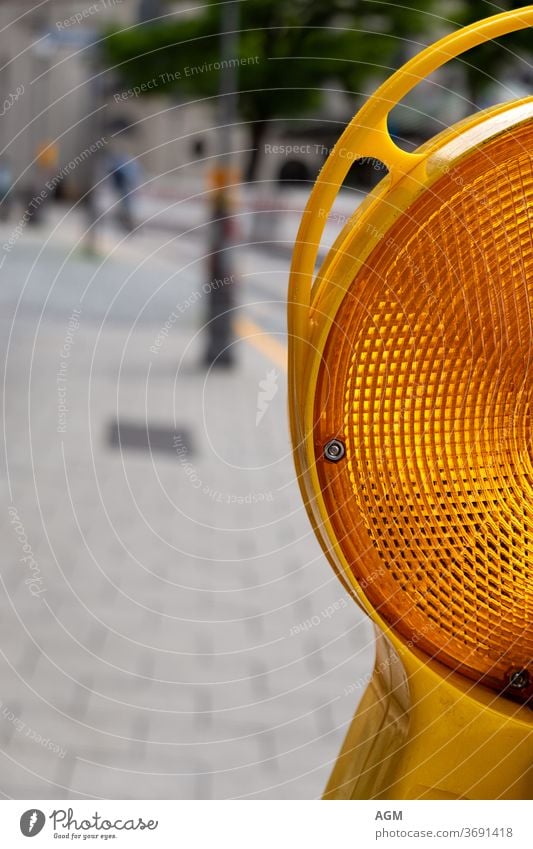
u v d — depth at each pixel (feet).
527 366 3.26
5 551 16.48
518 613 3.41
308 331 3.32
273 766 10.84
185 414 27.84
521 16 3.35
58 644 13.30
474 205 3.21
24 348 34.45
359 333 3.25
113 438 24.59
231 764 10.85
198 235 47.47
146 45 44.98
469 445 3.30
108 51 45.91
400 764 3.58
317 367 3.24
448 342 3.25
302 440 3.33
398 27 32.24
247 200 36.22
